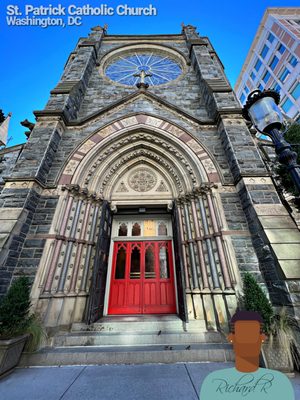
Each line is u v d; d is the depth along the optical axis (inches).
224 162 253.8
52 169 248.7
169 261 252.4
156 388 106.1
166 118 297.3
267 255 171.5
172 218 263.1
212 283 194.1
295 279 147.8
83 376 120.6
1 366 119.3
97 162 266.1
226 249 195.9
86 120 297.0
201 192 236.4
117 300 232.1
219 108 285.7
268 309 138.9
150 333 171.9
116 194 273.7
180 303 202.2
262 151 302.2
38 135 256.2
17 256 184.5
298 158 213.5
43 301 172.7
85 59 413.1
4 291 165.3
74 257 211.2
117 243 266.1
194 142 272.7
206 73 368.5
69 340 162.7
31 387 108.3
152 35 519.5
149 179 288.2
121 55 490.6
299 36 948.6
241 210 216.8
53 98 304.5
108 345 160.4
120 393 101.7
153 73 455.5
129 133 287.3
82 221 231.1
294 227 177.8
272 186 209.6
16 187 210.2
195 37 492.4
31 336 146.8
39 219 210.8
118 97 364.8
